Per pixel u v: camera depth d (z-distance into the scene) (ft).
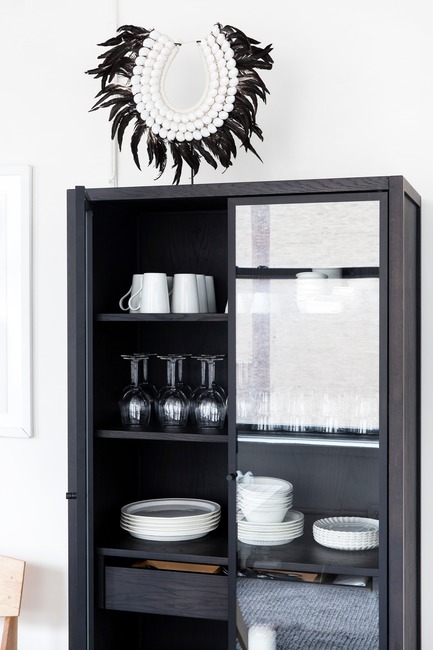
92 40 8.99
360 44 8.23
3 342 9.23
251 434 7.22
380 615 6.83
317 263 7.00
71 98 9.07
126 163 8.93
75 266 7.88
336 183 6.93
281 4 8.41
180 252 8.67
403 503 6.82
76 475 7.95
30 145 9.21
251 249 7.18
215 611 7.44
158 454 8.73
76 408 7.45
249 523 7.22
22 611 9.32
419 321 8.02
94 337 7.77
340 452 6.96
